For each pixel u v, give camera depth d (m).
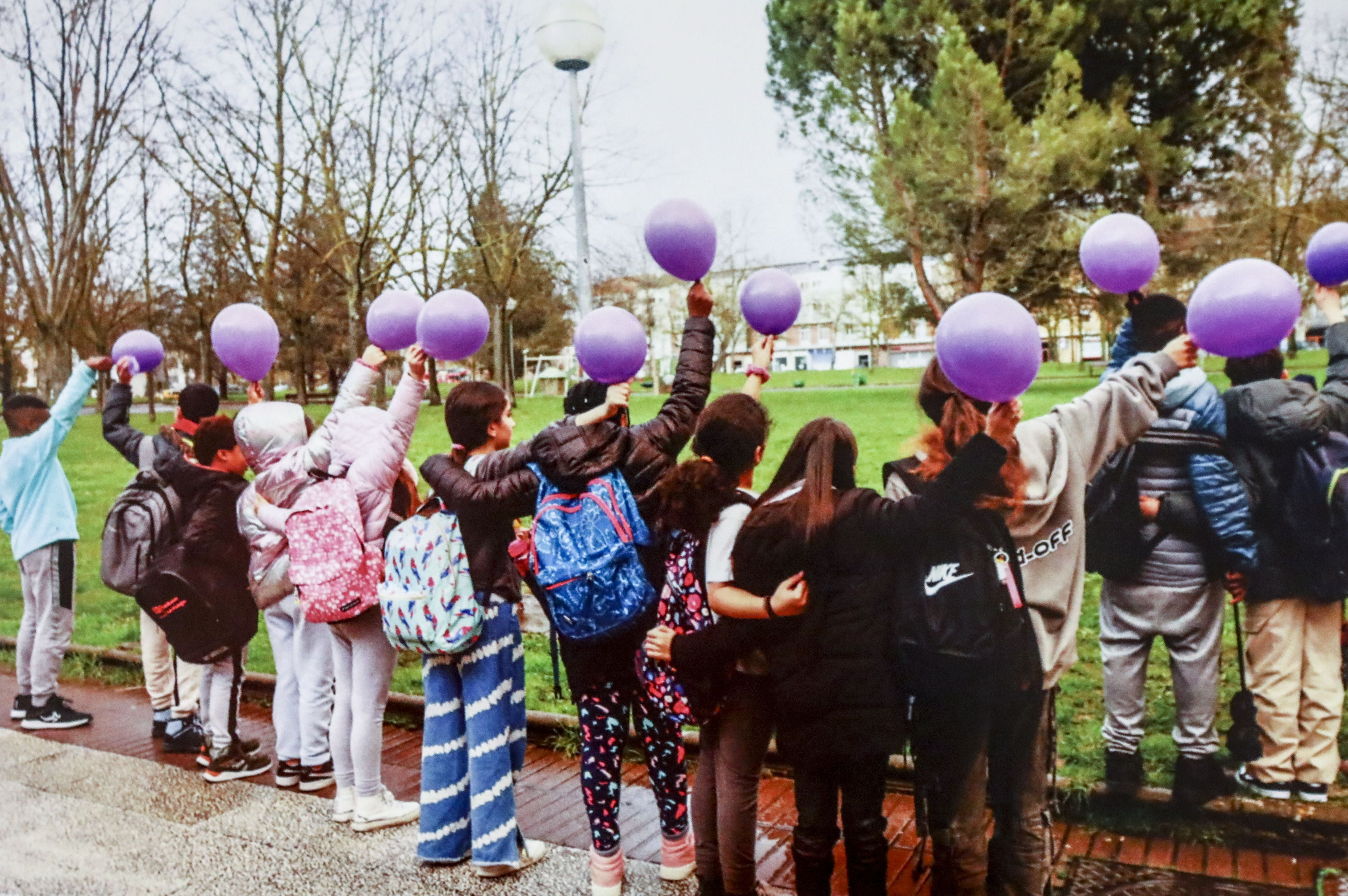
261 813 3.92
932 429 2.69
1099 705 4.12
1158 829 3.27
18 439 5.06
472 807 3.31
